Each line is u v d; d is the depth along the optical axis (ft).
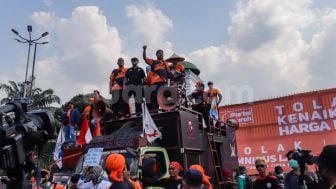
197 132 30.04
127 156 24.27
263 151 59.93
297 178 20.04
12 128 8.39
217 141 33.86
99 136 27.61
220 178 32.40
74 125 37.42
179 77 36.50
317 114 57.52
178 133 27.32
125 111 34.83
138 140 24.63
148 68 36.55
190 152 28.17
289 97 59.93
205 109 33.58
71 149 31.14
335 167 8.10
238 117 62.44
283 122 59.57
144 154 24.14
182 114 27.94
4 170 8.47
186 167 26.78
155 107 33.37
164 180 23.91
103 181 20.06
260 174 22.26
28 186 8.87
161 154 26.05
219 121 35.94
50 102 105.19
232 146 37.86
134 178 22.58
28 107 9.71
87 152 24.89
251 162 60.39
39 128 9.41
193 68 55.47
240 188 31.99
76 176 22.72
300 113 58.70
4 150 7.98
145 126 26.35
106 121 30.91
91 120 33.01
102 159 24.41
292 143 58.44
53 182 27.81
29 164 8.98
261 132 60.70
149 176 23.49
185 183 11.57
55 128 10.00
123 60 37.04
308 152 19.29
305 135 57.88
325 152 8.33
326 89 57.52
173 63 37.40
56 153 34.58
